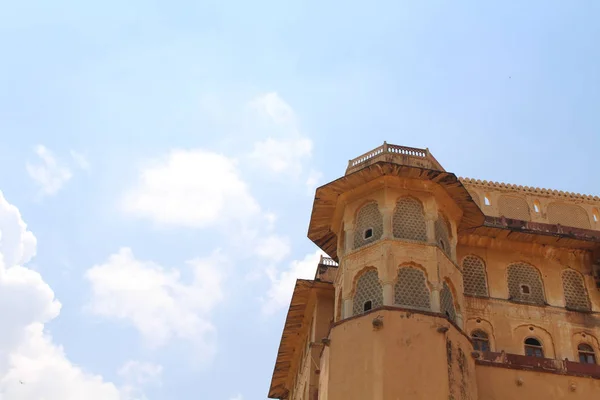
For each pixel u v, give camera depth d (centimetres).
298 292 3159
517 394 2417
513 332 2745
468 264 2912
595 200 3156
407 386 2128
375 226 2573
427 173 2598
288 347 3575
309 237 2962
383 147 2795
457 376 2245
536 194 3145
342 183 2683
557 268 2939
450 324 2331
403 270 2427
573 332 2777
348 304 2441
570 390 2452
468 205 2733
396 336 2225
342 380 2222
